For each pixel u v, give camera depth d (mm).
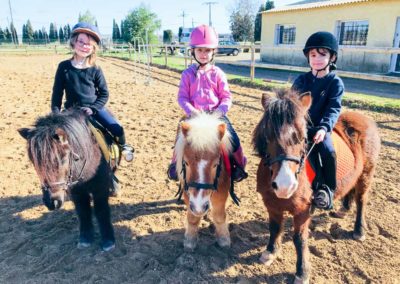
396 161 5004
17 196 4121
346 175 2744
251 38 41094
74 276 2779
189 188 2430
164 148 5742
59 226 3500
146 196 4141
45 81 13422
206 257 3025
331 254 3068
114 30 70125
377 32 14539
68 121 2537
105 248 3094
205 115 2613
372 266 2887
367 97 9211
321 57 2648
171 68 17766
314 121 2756
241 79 12555
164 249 3141
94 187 2873
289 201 2471
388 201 3889
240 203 3928
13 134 6383
